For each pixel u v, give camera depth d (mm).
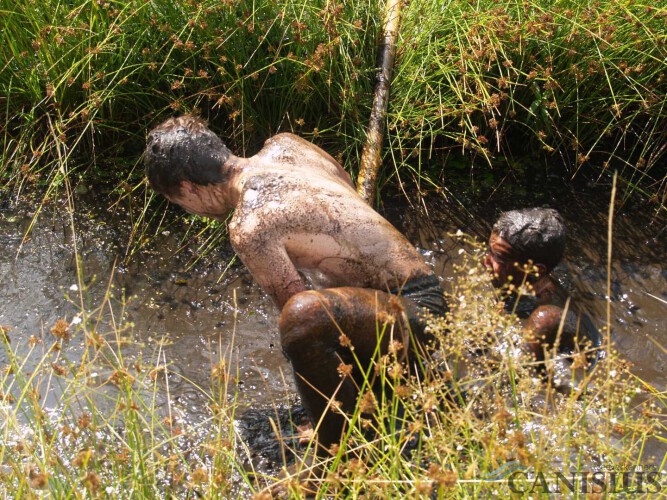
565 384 3455
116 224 4578
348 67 4723
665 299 4348
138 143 4918
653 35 4648
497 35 4680
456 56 4801
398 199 4758
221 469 2809
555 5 4836
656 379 3848
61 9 4750
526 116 4922
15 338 3932
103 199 4688
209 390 3701
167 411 3553
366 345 3062
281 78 4746
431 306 3307
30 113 4711
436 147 4945
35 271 4324
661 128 5031
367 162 4500
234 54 4680
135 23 4684
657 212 4797
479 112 4867
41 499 2568
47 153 4828
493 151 5008
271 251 3158
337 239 3229
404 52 4957
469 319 2939
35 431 2869
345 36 4809
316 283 3414
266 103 4809
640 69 4703
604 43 4723
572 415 2676
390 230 3354
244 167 3383
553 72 4812
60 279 4293
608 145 5078
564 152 5039
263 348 3965
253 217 3182
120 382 2750
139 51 4730
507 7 4879
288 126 4820
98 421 3395
